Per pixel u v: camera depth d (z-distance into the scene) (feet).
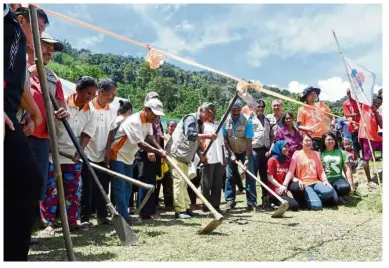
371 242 12.32
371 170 26.58
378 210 18.57
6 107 7.29
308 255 10.87
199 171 21.43
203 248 11.54
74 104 13.96
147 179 16.88
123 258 10.46
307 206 19.70
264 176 20.95
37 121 9.13
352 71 23.77
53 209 13.46
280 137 20.89
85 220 15.06
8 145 7.14
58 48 12.47
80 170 14.21
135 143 15.38
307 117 22.65
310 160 20.39
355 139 28.43
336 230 14.11
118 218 10.03
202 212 19.17
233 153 20.02
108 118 15.61
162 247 11.64
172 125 25.90
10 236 7.18
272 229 14.35
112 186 15.52
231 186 20.20
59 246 11.68
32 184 7.31
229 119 20.15
